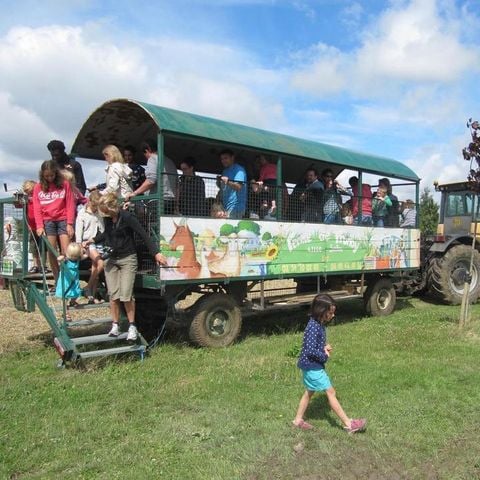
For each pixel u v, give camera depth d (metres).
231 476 3.81
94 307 6.98
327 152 9.57
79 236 7.38
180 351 7.38
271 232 8.40
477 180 9.04
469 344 7.80
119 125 8.30
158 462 4.01
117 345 7.46
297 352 7.17
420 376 6.11
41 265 7.16
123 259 6.68
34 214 7.11
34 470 3.95
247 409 5.09
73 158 8.61
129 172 7.50
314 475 3.85
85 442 4.36
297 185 10.56
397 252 10.97
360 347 7.62
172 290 7.39
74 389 5.63
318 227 9.22
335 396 4.96
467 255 12.59
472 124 8.87
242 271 7.95
